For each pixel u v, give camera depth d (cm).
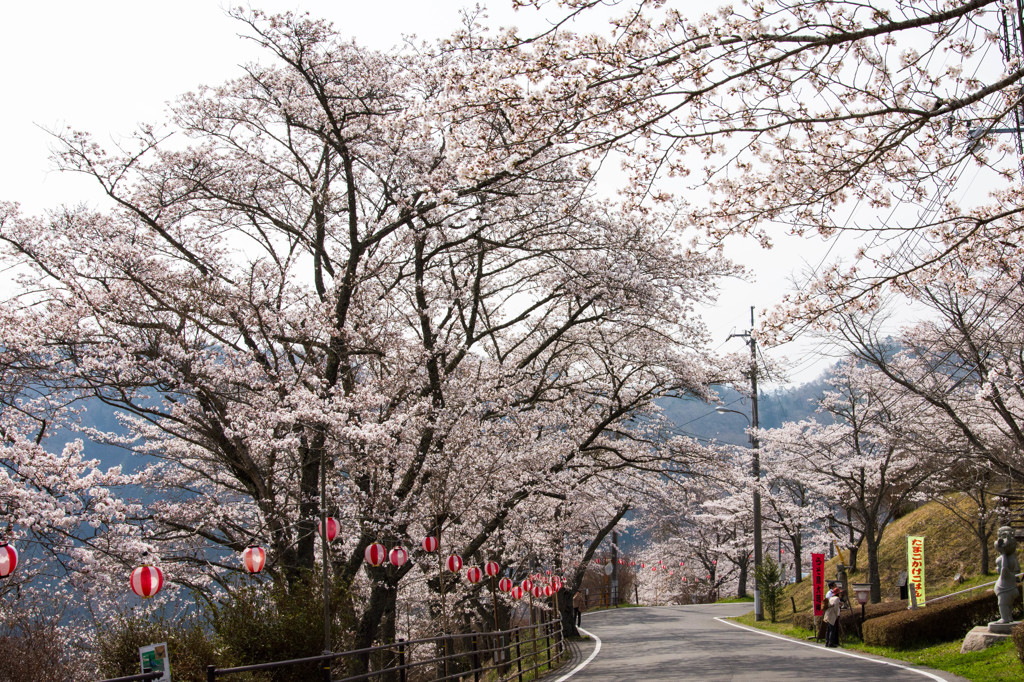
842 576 2388
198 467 1708
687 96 791
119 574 1243
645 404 2314
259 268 1719
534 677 1728
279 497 1562
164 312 1570
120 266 1509
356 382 1812
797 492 3922
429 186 1595
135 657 1032
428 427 1678
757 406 3219
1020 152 966
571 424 2267
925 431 2056
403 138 1725
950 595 2411
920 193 958
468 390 1909
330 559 1614
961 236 981
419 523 1711
